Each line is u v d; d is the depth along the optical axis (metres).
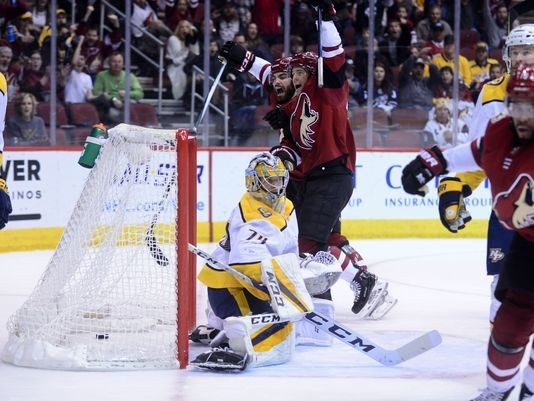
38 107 16.92
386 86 18.83
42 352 7.57
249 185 7.62
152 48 18.14
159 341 7.65
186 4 18.64
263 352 7.63
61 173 16.73
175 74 18.20
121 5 18.06
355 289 10.19
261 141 18.42
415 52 18.84
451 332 9.42
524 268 5.86
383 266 14.86
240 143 18.41
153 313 7.78
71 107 17.25
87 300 7.73
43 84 17.08
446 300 11.64
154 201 7.87
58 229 16.75
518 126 5.54
